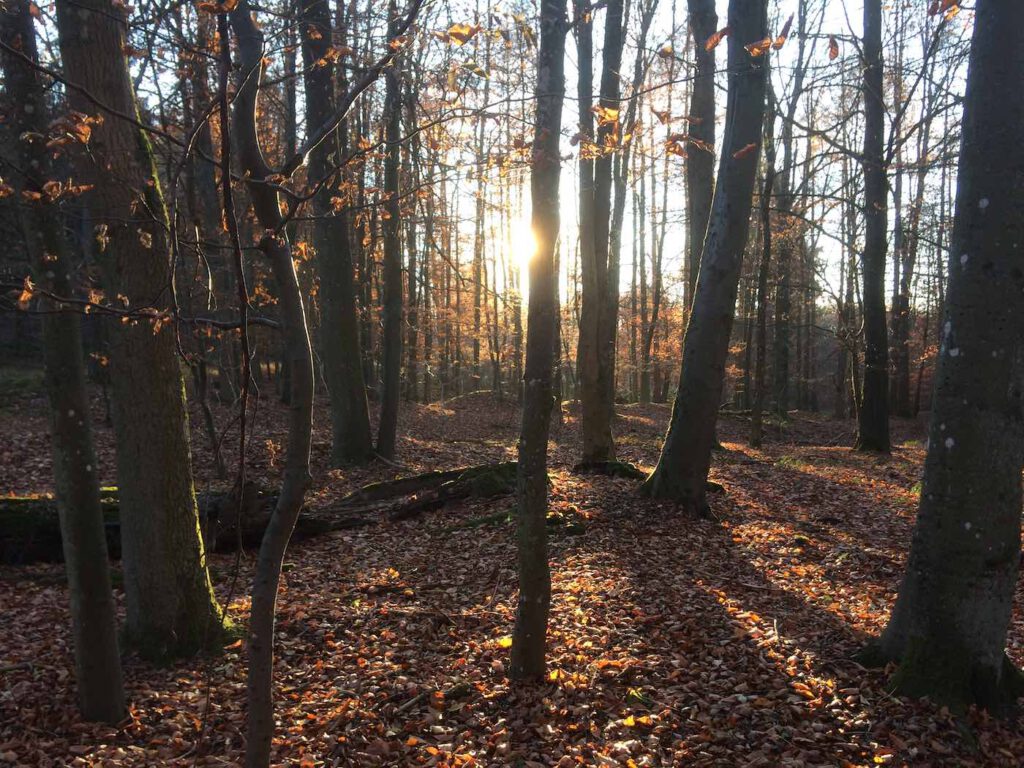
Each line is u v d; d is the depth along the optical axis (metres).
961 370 4.43
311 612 6.52
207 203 8.00
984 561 4.45
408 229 22.77
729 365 32.81
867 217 16.27
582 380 12.35
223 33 2.40
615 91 12.16
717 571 7.52
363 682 5.19
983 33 4.27
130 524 5.54
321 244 13.25
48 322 4.20
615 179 19.98
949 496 4.52
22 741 4.43
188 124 4.99
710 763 4.11
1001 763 4.04
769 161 16.75
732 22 8.89
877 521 9.52
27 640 5.98
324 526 9.12
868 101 15.64
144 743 4.53
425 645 5.82
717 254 9.31
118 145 4.71
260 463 12.78
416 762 4.23
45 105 4.14
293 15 3.63
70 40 4.55
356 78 3.73
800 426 25.00
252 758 3.16
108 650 4.66
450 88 3.19
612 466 11.84
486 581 7.38
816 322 37.91
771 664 5.20
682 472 9.63
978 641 4.50
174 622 5.58
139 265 4.97
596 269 12.05
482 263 32.56
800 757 4.11
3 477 11.21
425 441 17.44
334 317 13.42
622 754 4.21
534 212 4.49
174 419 5.52
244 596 6.95
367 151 3.36
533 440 4.79
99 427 14.34
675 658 5.39
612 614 6.31
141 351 5.30
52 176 4.17
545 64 4.46
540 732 4.46
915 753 4.10
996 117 4.21
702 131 14.24
